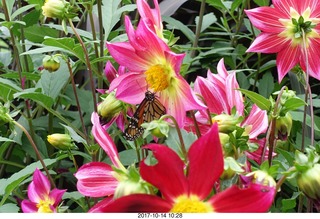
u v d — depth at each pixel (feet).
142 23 1.99
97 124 1.86
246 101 2.40
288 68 2.52
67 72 3.25
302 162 1.73
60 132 3.65
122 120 2.40
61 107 3.87
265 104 2.10
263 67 3.65
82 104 3.56
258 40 2.52
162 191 1.57
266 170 1.73
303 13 2.48
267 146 2.14
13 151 3.75
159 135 1.80
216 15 4.57
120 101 2.33
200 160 1.57
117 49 2.11
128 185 1.63
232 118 1.93
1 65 3.89
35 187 2.20
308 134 3.14
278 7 2.48
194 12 4.58
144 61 2.10
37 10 3.78
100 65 3.07
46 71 3.25
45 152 3.30
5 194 2.57
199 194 1.58
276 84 3.75
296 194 2.52
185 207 1.57
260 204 1.53
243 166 1.85
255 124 2.09
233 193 1.55
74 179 3.44
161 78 2.04
